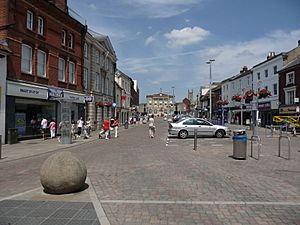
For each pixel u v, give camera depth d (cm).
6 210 577
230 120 5903
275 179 856
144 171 977
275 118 3073
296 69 3488
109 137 2506
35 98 2258
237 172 956
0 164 1190
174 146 1783
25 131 2266
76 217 537
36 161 1276
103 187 762
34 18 2291
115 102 4856
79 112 3042
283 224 512
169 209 590
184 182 817
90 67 3472
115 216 550
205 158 1262
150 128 2572
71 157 707
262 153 1434
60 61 2703
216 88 7225
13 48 2042
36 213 559
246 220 532
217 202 635
